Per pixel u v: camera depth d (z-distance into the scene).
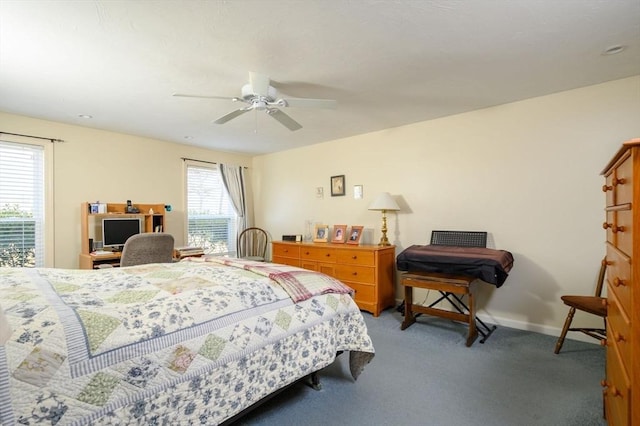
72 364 0.98
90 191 3.77
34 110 3.13
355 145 4.30
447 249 3.05
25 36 1.84
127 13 1.64
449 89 2.71
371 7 1.61
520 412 1.76
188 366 1.23
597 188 2.65
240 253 5.24
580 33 1.86
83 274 1.74
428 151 3.61
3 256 3.21
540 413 1.75
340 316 1.96
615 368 1.32
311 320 1.75
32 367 0.92
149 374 1.13
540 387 2.02
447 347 2.65
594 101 2.65
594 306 2.23
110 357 1.05
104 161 3.88
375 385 2.06
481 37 1.90
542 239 2.92
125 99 2.86
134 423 1.08
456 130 3.40
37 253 3.40
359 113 3.33
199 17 1.68
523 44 1.99
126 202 4.05
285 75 2.40
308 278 1.95
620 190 1.24
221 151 5.21
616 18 1.72
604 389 1.66
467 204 3.34
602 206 2.64
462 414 1.75
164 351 1.18
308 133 4.14
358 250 3.62
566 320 2.50
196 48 2.00
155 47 1.99
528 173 2.98
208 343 1.30
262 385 1.49
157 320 1.22
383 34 1.86
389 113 3.34
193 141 4.52
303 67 2.28
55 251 3.49
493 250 2.91
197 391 1.25
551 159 2.86
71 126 3.63
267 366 1.52
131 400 1.08
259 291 1.65
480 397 1.92
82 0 1.53
